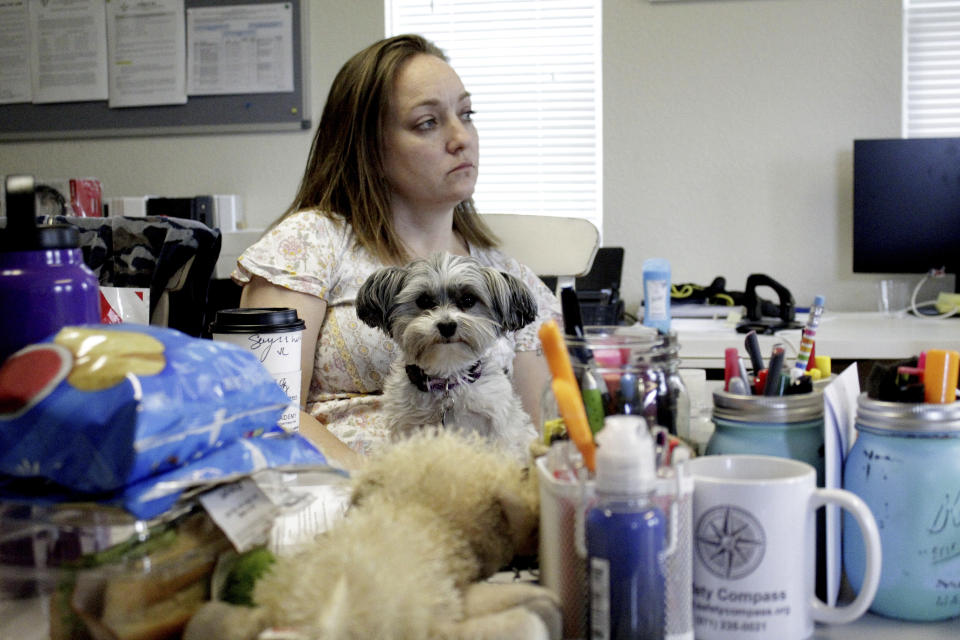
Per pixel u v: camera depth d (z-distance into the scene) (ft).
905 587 2.16
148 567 1.87
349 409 5.06
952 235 8.94
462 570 1.93
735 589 2.00
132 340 1.96
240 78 10.59
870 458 2.24
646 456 1.83
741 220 9.93
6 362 1.92
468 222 6.00
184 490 1.95
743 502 1.99
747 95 9.80
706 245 10.00
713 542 2.01
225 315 3.20
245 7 10.52
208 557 2.02
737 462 2.20
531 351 5.71
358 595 1.63
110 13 10.75
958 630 2.14
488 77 10.59
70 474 1.79
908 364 2.42
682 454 1.98
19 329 2.12
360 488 2.20
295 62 10.49
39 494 1.87
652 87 9.96
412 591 1.67
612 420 1.87
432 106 5.26
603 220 10.17
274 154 10.72
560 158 10.54
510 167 10.64
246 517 2.08
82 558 1.86
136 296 3.35
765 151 9.82
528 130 10.58
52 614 1.87
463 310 4.93
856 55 9.58
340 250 5.29
